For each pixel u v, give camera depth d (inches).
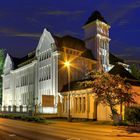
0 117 1935.3
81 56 2143.2
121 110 1368.1
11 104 2711.6
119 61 2650.1
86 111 1690.5
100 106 1596.9
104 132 936.3
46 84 2121.1
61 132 904.3
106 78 1364.4
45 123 1364.4
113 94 1343.5
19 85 2596.0
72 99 1830.7
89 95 1678.2
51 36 2097.7
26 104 2409.0
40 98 2188.7
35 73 2284.7
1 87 3056.1
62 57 2042.3
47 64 2133.4
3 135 799.7
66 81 2037.4
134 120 1306.6
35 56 2326.5
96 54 2252.7
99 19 2306.8
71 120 1568.7
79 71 2116.1
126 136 837.2
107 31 2381.9
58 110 1927.9
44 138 729.6
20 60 2822.3
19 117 1685.5
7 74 2883.9
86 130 999.6
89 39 2324.1
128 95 1354.6
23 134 832.9
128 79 1632.6
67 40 2159.2
